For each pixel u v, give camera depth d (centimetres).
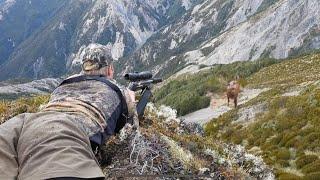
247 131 4503
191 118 7162
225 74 10494
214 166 633
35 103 775
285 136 3559
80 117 407
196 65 19938
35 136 287
